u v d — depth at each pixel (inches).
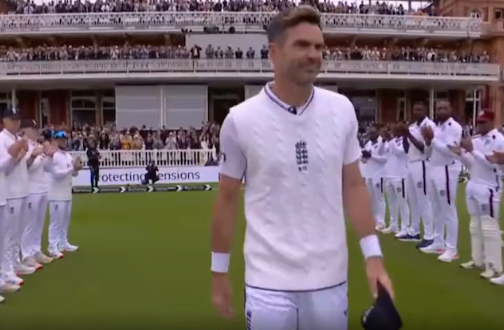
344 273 103.7
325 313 99.7
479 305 247.3
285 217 99.8
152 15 1326.3
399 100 1480.1
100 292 277.1
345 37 1438.2
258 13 1305.4
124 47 1301.7
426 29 1423.5
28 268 323.9
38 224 348.2
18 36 1376.7
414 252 374.0
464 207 602.9
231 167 104.5
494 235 296.7
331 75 1288.1
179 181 917.8
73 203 671.1
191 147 1018.1
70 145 1049.5
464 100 1504.7
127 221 524.1
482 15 1681.8
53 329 218.5
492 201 296.4
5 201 278.8
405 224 429.7
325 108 103.4
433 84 1405.0
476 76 1349.7
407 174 413.4
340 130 103.4
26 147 276.8
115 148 1015.6
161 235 446.0
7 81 1278.3
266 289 99.1
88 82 1301.7
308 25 98.8
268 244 99.8
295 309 99.1
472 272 314.2
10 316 237.5
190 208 613.9
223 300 108.3
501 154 271.3
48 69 1254.9
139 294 271.7
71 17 1344.7
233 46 1293.1
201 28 1314.0
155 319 229.0
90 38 1409.9
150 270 325.1
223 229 106.6
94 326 221.3
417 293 270.2
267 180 100.0
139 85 1302.9
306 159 99.8
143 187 859.4
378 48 1485.0
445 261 343.9
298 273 99.0
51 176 371.2
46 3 1525.6
